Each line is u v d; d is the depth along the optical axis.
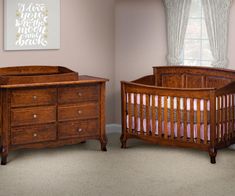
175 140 4.86
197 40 5.43
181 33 5.43
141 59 5.76
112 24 5.80
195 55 5.47
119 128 5.95
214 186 4.00
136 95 5.06
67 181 4.11
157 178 4.20
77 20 5.53
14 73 5.11
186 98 4.72
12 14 5.08
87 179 4.16
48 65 5.38
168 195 3.79
